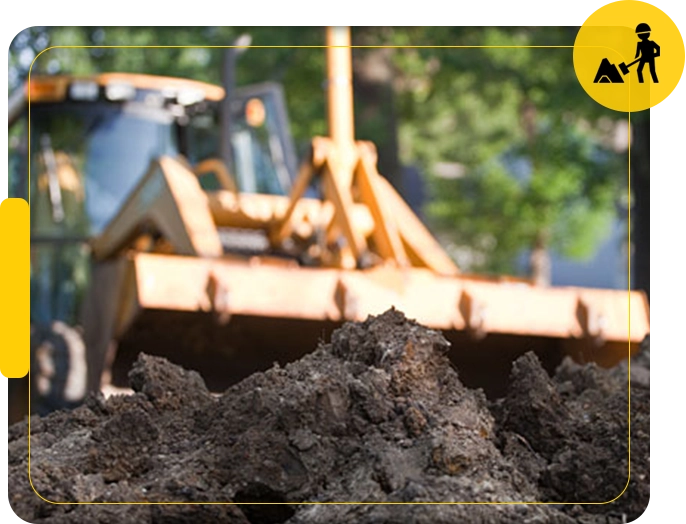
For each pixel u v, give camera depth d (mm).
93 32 13945
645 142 11969
